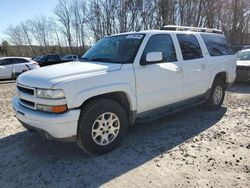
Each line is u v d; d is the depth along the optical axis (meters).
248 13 32.72
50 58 27.11
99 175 3.32
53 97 3.36
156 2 32.44
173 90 4.81
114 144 3.98
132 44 4.39
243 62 10.21
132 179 3.21
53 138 3.48
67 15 56.62
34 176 3.34
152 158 3.75
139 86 4.17
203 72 5.53
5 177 3.34
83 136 3.60
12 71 15.34
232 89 9.23
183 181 3.13
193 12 30.56
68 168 3.52
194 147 4.11
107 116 3.87
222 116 5.80
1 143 4.42
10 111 6.61
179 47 5.01
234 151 3.93
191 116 5.81
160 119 5.59
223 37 6.65
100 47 4.88
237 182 3.10
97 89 3.62
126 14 36.56
